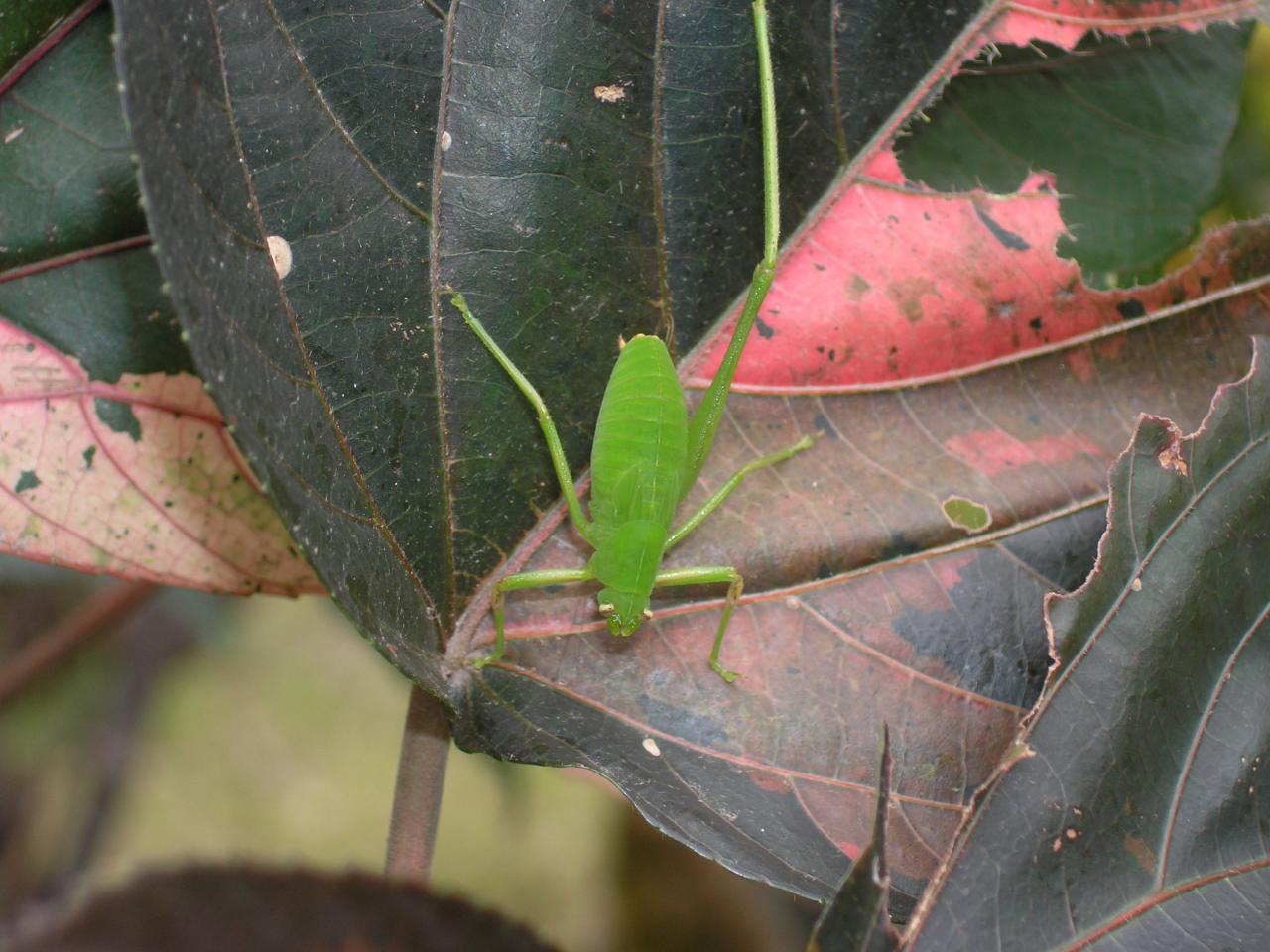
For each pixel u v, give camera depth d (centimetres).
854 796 23
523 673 24
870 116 24
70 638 30
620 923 37
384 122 23
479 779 62
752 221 24
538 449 24
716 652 24
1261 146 30
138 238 24
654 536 24
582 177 24
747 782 23
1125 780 23
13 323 24
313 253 23
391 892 21
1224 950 22
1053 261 25
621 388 24
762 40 24
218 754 61
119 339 24
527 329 24
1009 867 23
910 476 25
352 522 23
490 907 21
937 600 24
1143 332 25
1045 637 24
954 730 24
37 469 24
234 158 22
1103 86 25
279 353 23
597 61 23
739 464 24
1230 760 23
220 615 36
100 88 24
